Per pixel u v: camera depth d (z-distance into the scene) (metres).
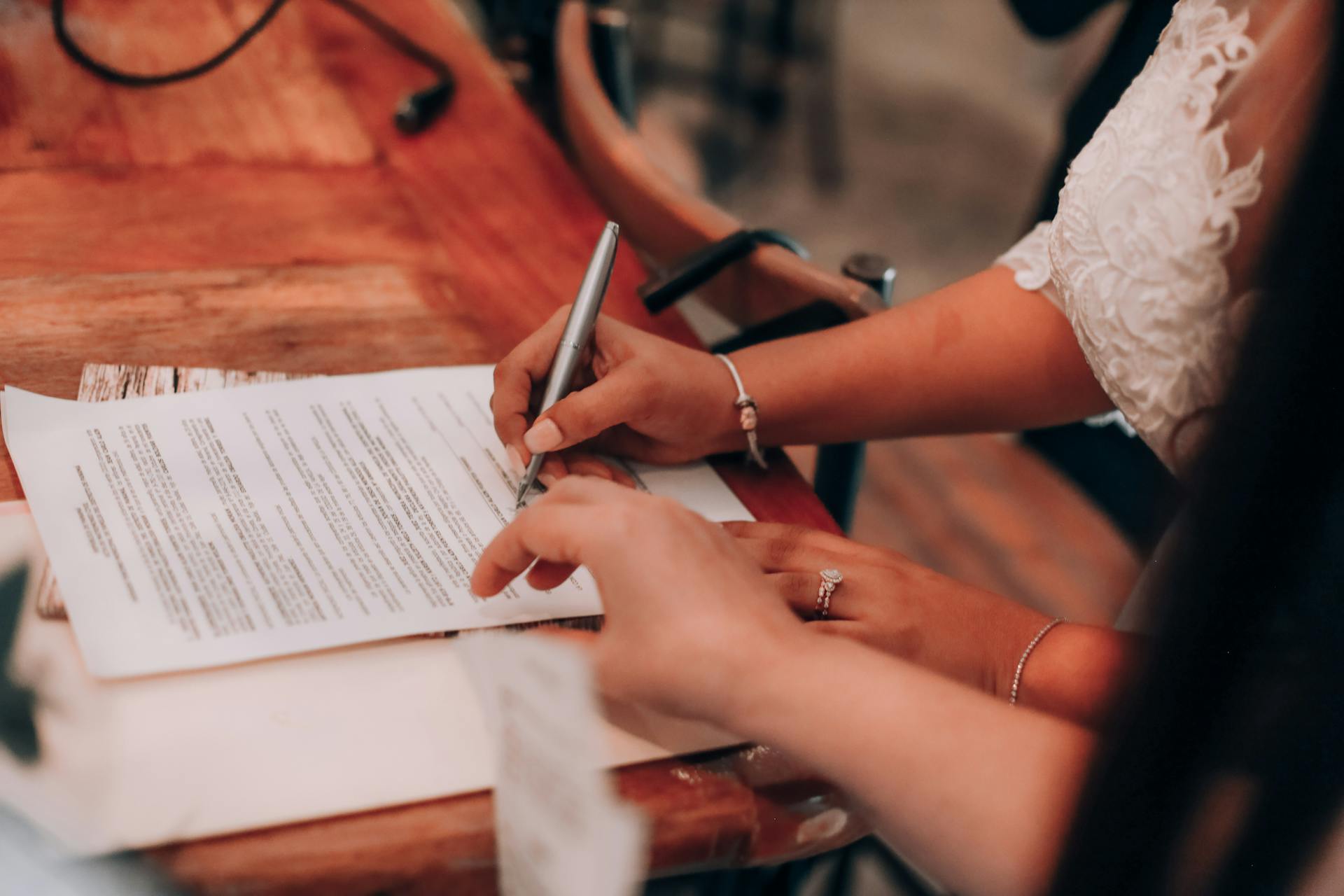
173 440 0.58
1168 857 0.33
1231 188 0.60
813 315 0.78
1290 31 0.58
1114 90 1.26
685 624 0.45
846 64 3.04
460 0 1.45
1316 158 0.25
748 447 0.67
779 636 0.46
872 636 0.54
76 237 0.73
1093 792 0.33
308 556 0.53
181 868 0.39
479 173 0.88
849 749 0.44
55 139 0.83
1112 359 0.68
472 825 0.42
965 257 2.42
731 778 0.46
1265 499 0.28
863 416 0.71
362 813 0.41
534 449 0.58
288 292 0.72
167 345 0.65
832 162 2.65
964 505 1.88
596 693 0.47
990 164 2.77
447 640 0.49
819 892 1.07
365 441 0.61
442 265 0.77
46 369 0.62
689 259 0.76
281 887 0.39
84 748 0.42
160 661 0.46
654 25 2.97
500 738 0.41
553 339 0.63
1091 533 1.86
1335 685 0.34
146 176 0.81
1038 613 0.58
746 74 2.87
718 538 0.49
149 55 0.94
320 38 1.01
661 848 0.43
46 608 0.47
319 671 0.47
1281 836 0.35
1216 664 0.30
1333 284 0.25
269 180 0.83
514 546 0.49
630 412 0.61
